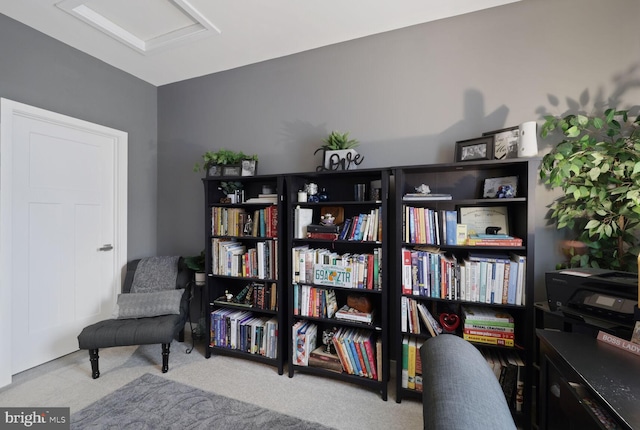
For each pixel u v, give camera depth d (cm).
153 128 307
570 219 170
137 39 233
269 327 218
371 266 190
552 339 118
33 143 219
